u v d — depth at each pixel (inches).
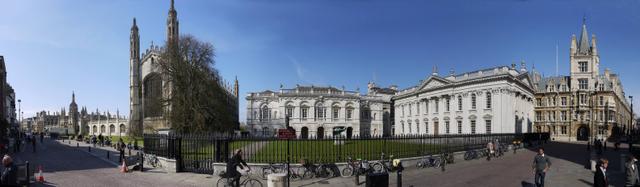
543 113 3506.4
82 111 6530.5
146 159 1021.8
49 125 7687.0
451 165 1037.8
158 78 2352.4
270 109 3629.4
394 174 839.7
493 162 1124.5
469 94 2659.9
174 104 2022.6
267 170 764.6
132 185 688.4
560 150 1684.3
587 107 3267.7
